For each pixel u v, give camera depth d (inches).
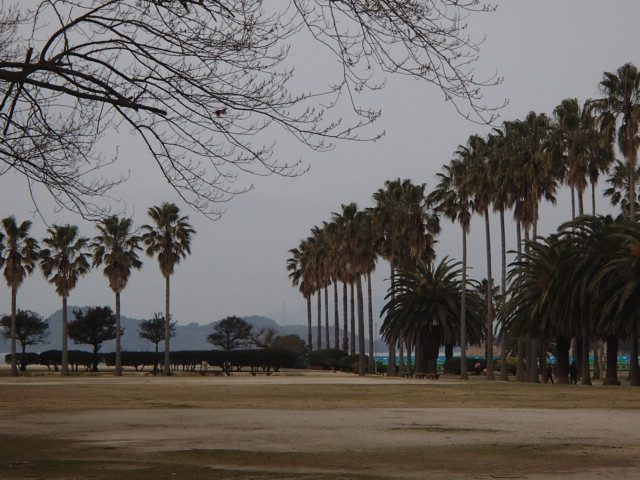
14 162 476.4
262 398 1439.5
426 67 398.6
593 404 1274.6
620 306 2239.2
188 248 3809.1
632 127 2519.7
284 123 436.5
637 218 3348.9
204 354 4722.0
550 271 2628.0
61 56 436.1
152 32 428.5
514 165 3041.3
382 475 442.9
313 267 5295.3
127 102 428.8
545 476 438.6
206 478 432.5
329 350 4990.2
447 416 951.0
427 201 3472.0
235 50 426.9
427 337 3555.6
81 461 512.4
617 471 460.1
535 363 2989.7
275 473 451.5
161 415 960.9
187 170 458.3
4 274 3545.8
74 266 3700.8
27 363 5068.9
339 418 912.3
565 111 2861.7
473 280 3555.6
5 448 596.4
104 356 4650.6
